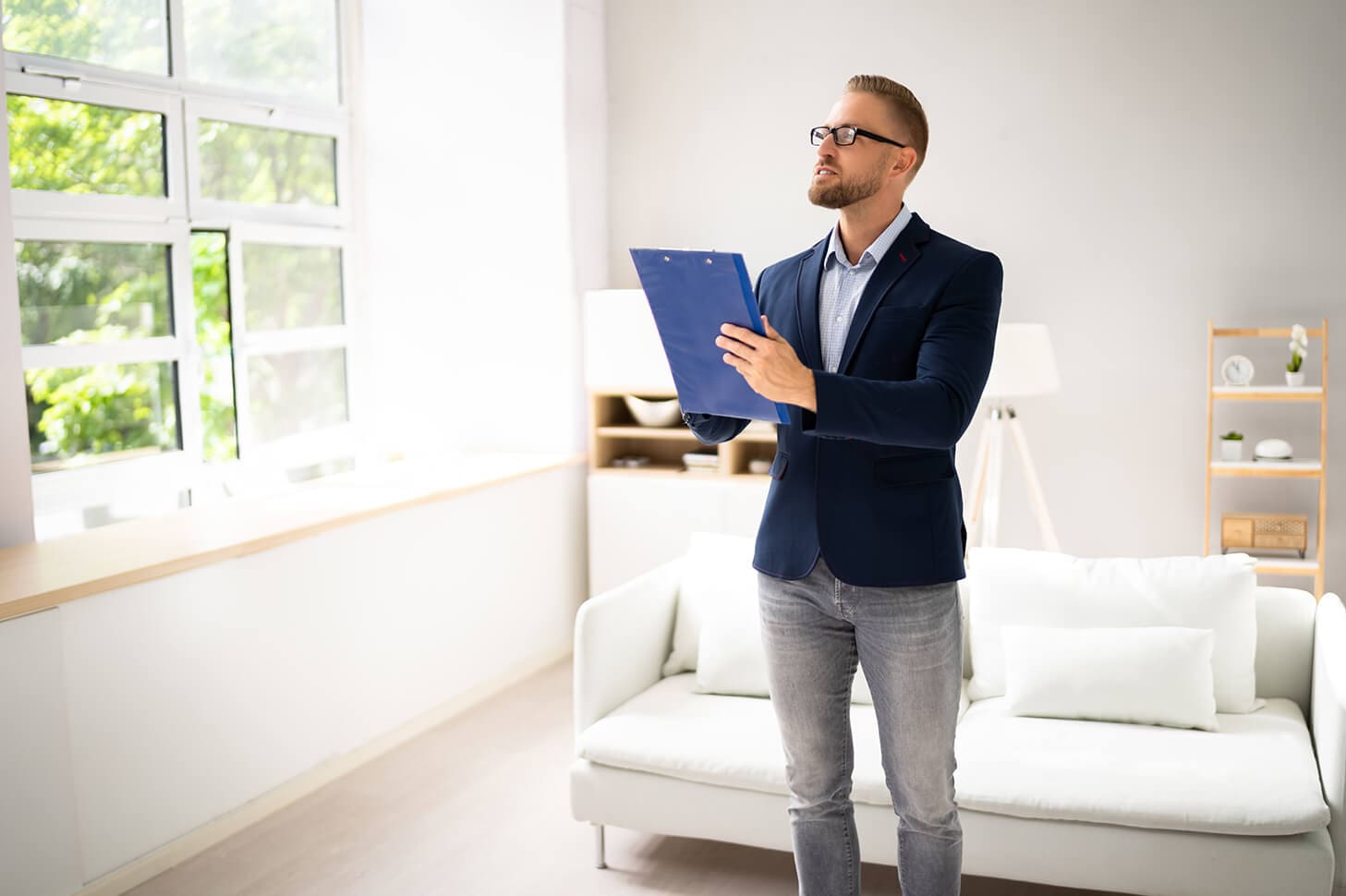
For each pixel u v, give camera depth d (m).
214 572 3.17
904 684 1.98
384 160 5.06
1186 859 2.46
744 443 4.96
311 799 3.47
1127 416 4.51
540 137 4.82
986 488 4.38
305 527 3.46
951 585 1.99
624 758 2.87
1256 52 4.24
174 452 4.20
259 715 3.33
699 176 5.00
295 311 4.79
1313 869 2.38
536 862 3.03
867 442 1.95
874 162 1.92
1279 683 3.03
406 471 4.53
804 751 2.13
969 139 4.60
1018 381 3.95
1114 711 2.88
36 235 3.67
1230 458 4.23
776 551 2.04
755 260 4.96
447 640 4.16
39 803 2.71
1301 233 4.27
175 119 4.14
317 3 4.85
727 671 3.17
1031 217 4.55
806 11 4.77
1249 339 4.36
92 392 3.91
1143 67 4.37
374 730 3.80
